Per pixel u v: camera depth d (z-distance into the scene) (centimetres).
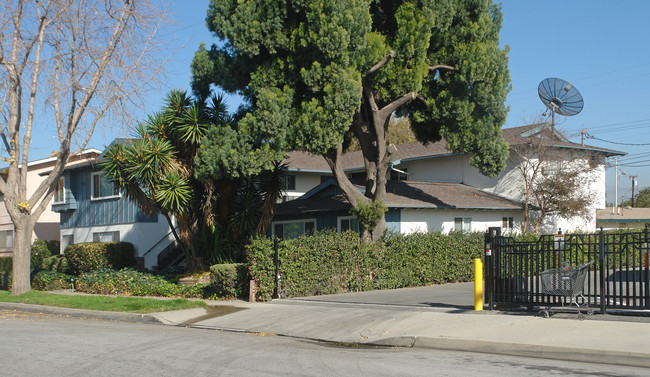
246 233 2166
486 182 2992
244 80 1800
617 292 1581
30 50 1927
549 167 2756
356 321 1249
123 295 1998
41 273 2341
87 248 2670
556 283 1098
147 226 2830
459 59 1959
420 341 1029
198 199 2067
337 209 2402
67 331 1217
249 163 1673
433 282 2042
